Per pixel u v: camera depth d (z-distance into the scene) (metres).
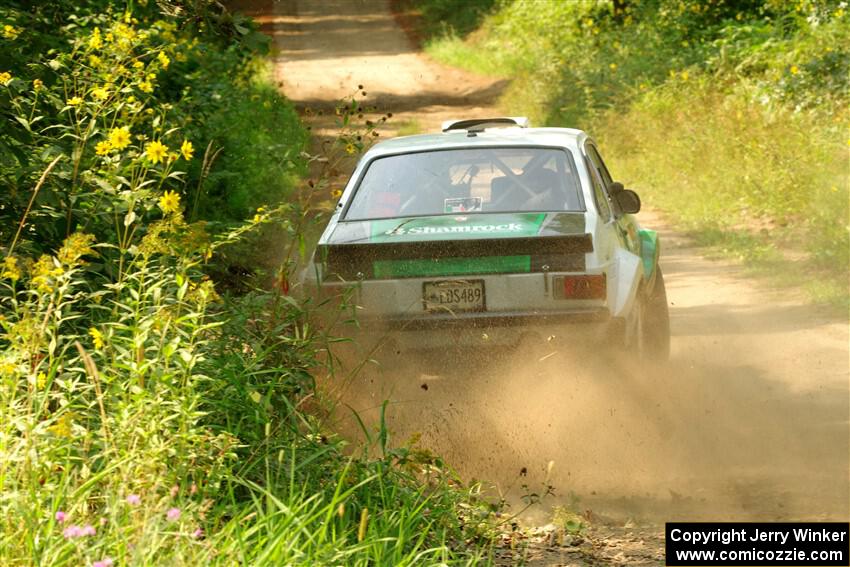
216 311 12.17
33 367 9.74
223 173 22.42
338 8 122.50
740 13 55.38
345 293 13.55
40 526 8.23
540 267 14.35
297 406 11.35
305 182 37.03
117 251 13.04
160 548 8.19
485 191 16.12
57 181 12.49
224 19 16.80
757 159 36.38
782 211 32.53
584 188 16.03
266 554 8.23
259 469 10.47
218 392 10.70
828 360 18.67
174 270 12.13
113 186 12.30
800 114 38.44
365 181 16.47
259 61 71.69
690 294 24.72
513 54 81.25
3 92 12.80
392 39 104.44
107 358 10.06
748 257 27.84
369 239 15.10
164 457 9.02
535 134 17.19
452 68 87.12
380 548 9.39
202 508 8.50
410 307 14.44
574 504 12.29
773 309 22.80
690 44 55.47
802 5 48.25
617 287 14.84
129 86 14.17
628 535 11.44
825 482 12.93
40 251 12.35
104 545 8.05
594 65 57.34
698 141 39.53
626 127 45.69
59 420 9.20
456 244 14.38
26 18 16.69
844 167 33.50
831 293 23.20
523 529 11.59
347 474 10.88
